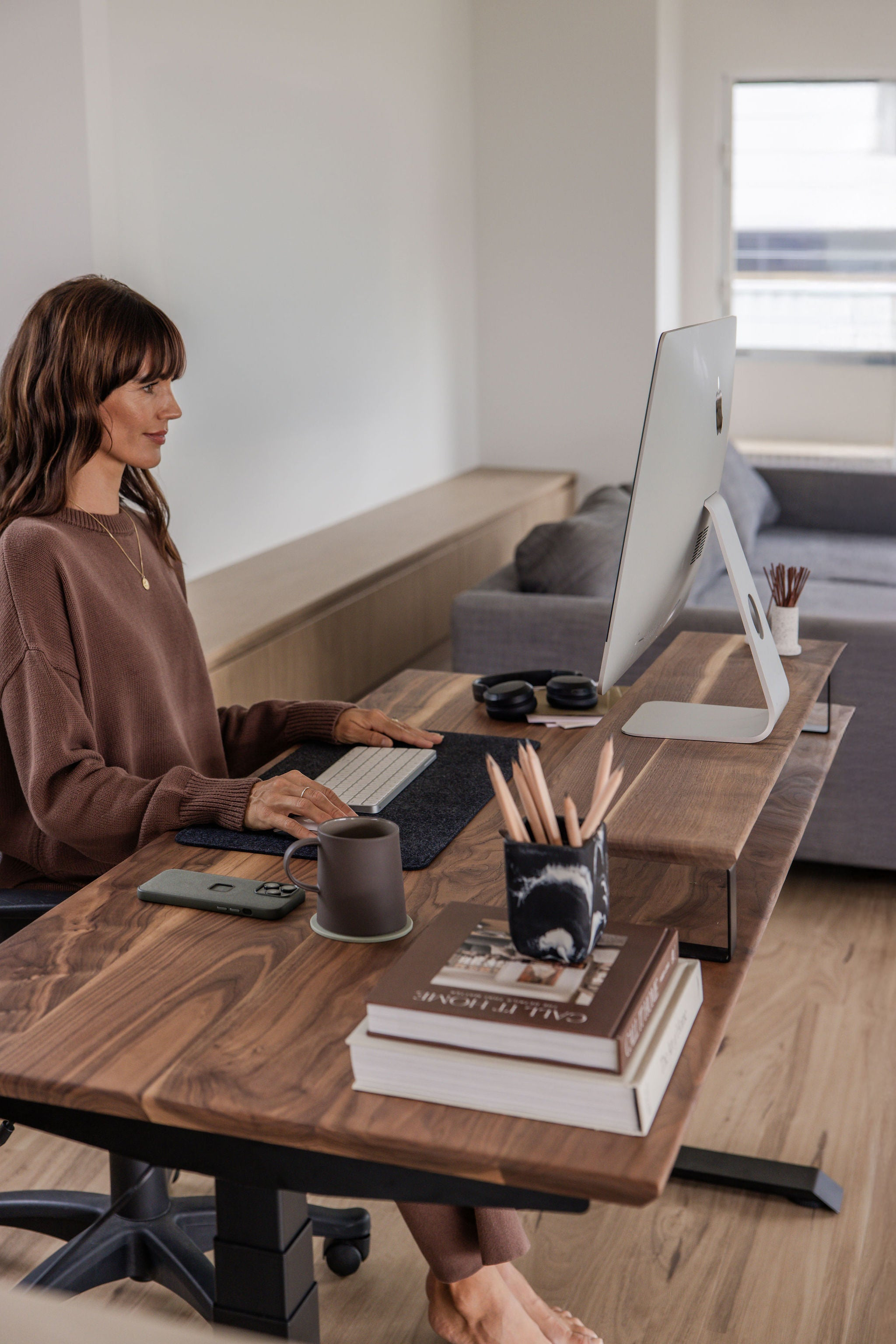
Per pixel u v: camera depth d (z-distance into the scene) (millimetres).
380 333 5176
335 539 4633
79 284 1728
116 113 3398
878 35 6414
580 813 1364
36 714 1604
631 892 1439
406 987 1066
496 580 3432
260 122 4160
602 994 1044
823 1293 1802
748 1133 2160
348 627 3943
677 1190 2043
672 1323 1752
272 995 1210
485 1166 963
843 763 2975
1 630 1640
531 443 6254
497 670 3227
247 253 4164
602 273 5961
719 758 1525
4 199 3363
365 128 4891
